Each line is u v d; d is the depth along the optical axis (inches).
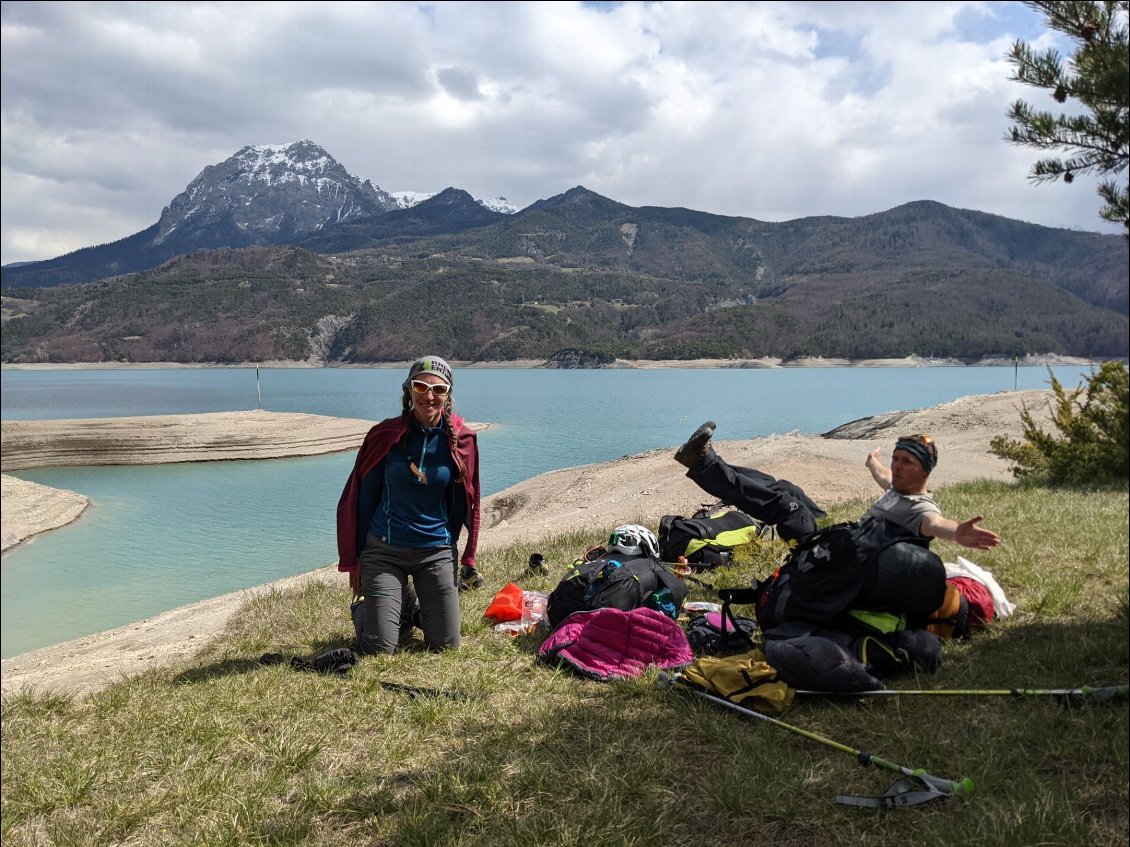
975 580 219.6
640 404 3336.6
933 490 490.9
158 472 1472.7
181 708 190.9
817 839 120.0
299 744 163.8
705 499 556.1
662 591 232.2
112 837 136.9
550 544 389.7
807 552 185.8
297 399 4197.8
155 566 660.1
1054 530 328.2
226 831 132.9
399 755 156.4
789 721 160.1
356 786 145.3
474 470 225.1
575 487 748.0
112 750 170.7
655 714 167.3
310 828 133.6
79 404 3846.0
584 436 1927.9
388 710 177.6
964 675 177.8
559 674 194.7
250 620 299.4
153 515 977.5
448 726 167.5
